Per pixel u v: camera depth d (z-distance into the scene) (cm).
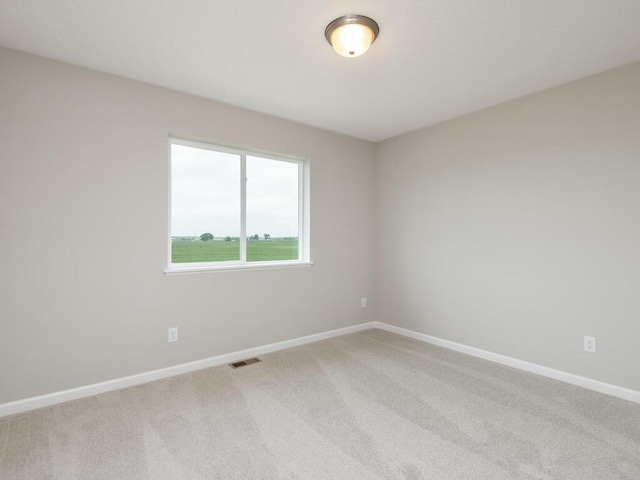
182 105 274
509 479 156
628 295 232
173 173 287
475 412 215
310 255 358
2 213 209
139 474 159
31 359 218
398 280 389
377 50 214
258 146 317
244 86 264
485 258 310
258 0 169
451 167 337
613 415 211
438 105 302
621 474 159
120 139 248
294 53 218
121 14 179
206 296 289
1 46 209
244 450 177
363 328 406
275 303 331
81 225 234
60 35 198
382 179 407
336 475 159
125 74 245
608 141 239
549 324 269
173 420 205
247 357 312
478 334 316
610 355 239
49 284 224
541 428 197
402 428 197
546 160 270
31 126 217
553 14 179
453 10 175
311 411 216
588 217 249
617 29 191
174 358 273
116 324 247
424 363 299
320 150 363
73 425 199
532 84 261
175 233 288
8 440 185
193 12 178
